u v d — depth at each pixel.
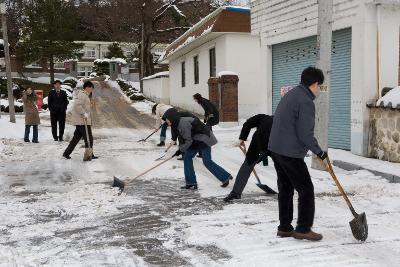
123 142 13.27
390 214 5.55
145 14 38.06
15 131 15.58
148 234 4.94
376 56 9.57
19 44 37.25
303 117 4.41
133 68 57.03
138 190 7.13
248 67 19.09
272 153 4.69
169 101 30.34
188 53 24.77
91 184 7.56
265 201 6.32
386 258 4.11
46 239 4.81
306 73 4.49
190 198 6.58
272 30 13.35
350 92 10.28
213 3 39.34
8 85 17.95
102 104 28.66
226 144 12.36
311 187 4.58
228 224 5.24
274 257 4.16
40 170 8.94
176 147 12.11
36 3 36.94
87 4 52.09
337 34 10.60
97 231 5.08
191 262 4.10
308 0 11.50
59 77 50.12
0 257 4.26
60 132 13.57
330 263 4.00
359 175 7.98
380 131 9.16
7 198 6.66
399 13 9.59
